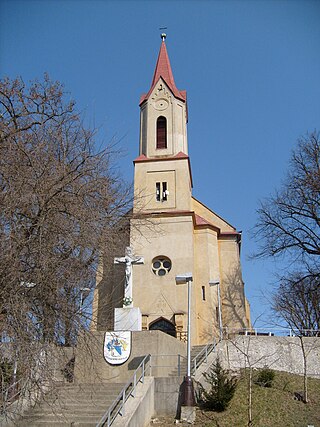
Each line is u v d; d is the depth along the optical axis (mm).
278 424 16781
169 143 36219
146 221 26984
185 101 38750
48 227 13289
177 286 30719
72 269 13758
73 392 16297
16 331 11586
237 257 35312
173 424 16547
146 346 20125
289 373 23312
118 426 13680
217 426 16406
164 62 40219
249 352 24188
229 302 33656
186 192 34062
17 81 15883
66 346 13680
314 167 32281
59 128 16031
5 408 12258
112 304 27312
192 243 32062
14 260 12195
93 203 15203
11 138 14531
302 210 32125
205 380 19562
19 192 13219
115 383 17844
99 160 15859
